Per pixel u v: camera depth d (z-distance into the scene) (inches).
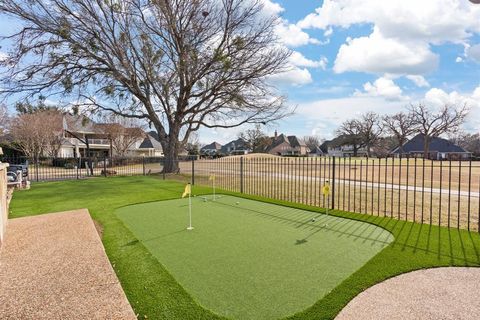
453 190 405.7
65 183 498.0
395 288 108.3
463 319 89.0
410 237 166.4
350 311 92.7
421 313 92.0
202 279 114.2
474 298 101.5
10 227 192.4
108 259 135.0
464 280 115.0
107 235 174.9
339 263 129.6
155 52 646.5
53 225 196.7
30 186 453.4
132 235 174.2
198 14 636.7
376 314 91.2
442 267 126.6
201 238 166.9
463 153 1919.3
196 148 2095.2
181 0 622.2
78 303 96.6
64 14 581.3
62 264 129.6
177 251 145.8
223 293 103.0
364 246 152.3
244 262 130.7
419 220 221.6
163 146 706.2
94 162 986.7
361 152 2380.7
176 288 106.9
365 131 2159.2
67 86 601.0
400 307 95.3
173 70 665.6
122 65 624.1
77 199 316.5
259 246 152.3
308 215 225.8
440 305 96.9
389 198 333.7
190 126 735.1
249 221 206.5
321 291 104.3
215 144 3371.1
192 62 638.5
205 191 366.6
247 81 663.1
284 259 134.3
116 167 959.0
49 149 1269.7
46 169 1000.2
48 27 568.4
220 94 676.7
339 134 2354.8
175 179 565.6
